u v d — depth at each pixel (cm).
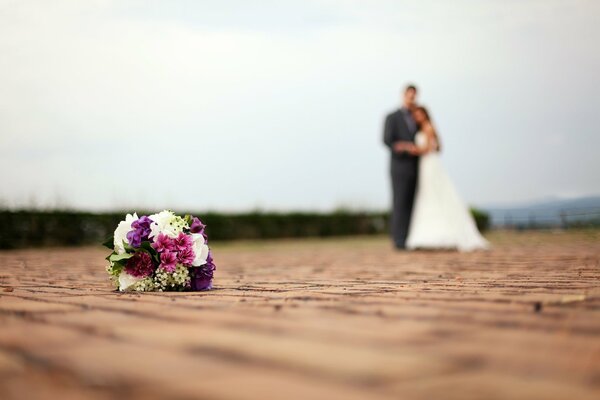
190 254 335
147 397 116
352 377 129
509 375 130
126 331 189
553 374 131
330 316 216
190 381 127
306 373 133
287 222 2073
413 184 940
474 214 2302
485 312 221
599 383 123
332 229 2203
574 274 408
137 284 334
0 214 1321
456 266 537
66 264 706
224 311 234
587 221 2116
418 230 928
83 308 249
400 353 153
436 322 200
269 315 221
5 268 623
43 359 150
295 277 455
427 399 112
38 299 291
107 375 134
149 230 339
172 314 227
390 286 345
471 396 114
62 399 116
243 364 142
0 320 216
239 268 591
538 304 238
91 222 1482
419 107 936
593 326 189
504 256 683
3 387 126
